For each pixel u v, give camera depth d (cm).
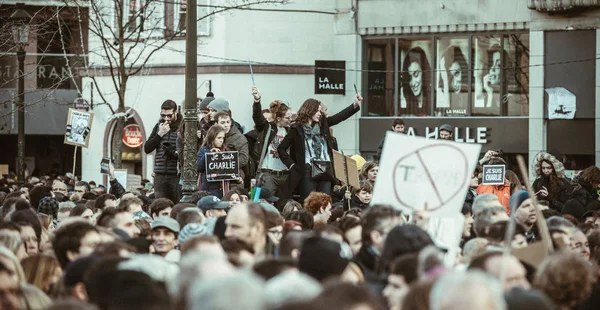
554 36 3997
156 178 2281
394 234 1005
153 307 720
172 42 4312
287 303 638
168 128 2244
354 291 648
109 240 1141
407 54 4181
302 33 4238
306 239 960
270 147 2127
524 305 806
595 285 1055
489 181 2188
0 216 1650
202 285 648
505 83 4081
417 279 898
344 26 4212
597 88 3956
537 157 2272
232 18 4228
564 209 2061
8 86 4791
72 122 2677
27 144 5072
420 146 1186
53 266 1075
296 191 2128
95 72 4478
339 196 2217
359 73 4206
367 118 4200
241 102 4238
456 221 1203
